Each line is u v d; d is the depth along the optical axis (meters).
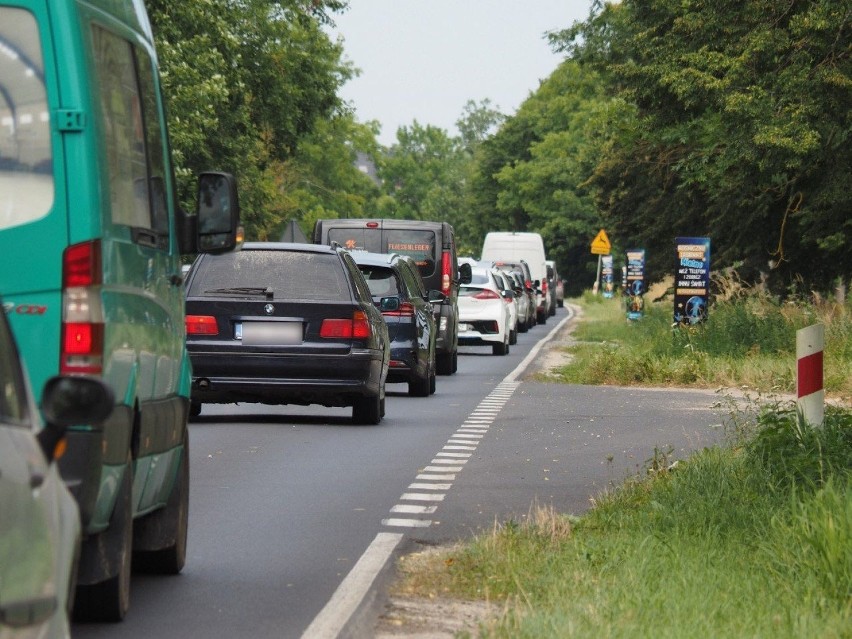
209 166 134.00
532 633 17.70
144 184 19.80
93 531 17.72
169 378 21.33
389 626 19.27
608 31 94.44
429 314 63.47
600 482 34.31
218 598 21.25
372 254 61.44
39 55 17.41
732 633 17.78
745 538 24.17
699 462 31.55
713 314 84.19
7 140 17.38
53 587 12.27
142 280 19.34
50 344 17.12
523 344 113.62
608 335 120.12
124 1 19.66
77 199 17.30
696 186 91.31
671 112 60.94
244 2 141.62
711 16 56.56
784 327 80.25
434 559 24.08
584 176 179.25
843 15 51.72
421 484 33.78
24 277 17.19
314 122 154.50
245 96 137.62
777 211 83.38
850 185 60.47
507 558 23.02
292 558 24.50
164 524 22.44
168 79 108.69
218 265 45.94
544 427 47.66
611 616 18.66
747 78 54.94
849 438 31.30
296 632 19.17
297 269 46.03
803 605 19.38
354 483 33.81
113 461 17.73
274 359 45.19
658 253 118.62
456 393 63.41
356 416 47.91
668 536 24.16
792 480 27.67
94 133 17.50
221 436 43.47
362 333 45.72
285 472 35.62
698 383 67.75
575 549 23.52
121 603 19.23
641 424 48.75
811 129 53.66
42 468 12.43
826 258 85.62
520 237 163.62
